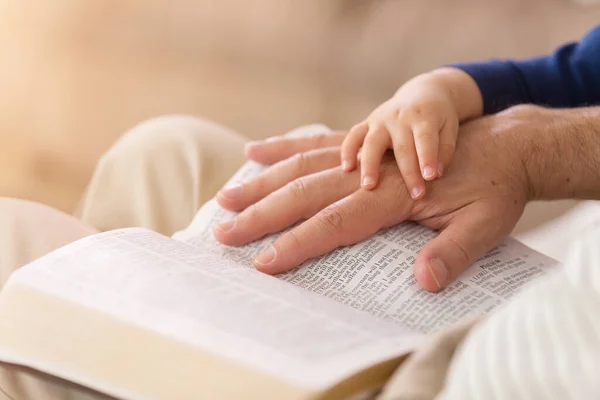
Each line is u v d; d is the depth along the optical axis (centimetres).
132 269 83
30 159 185
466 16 192
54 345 79
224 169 104
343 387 76
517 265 90
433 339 77
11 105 196
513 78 105
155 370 78
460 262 89
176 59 201
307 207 93
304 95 186
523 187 95
